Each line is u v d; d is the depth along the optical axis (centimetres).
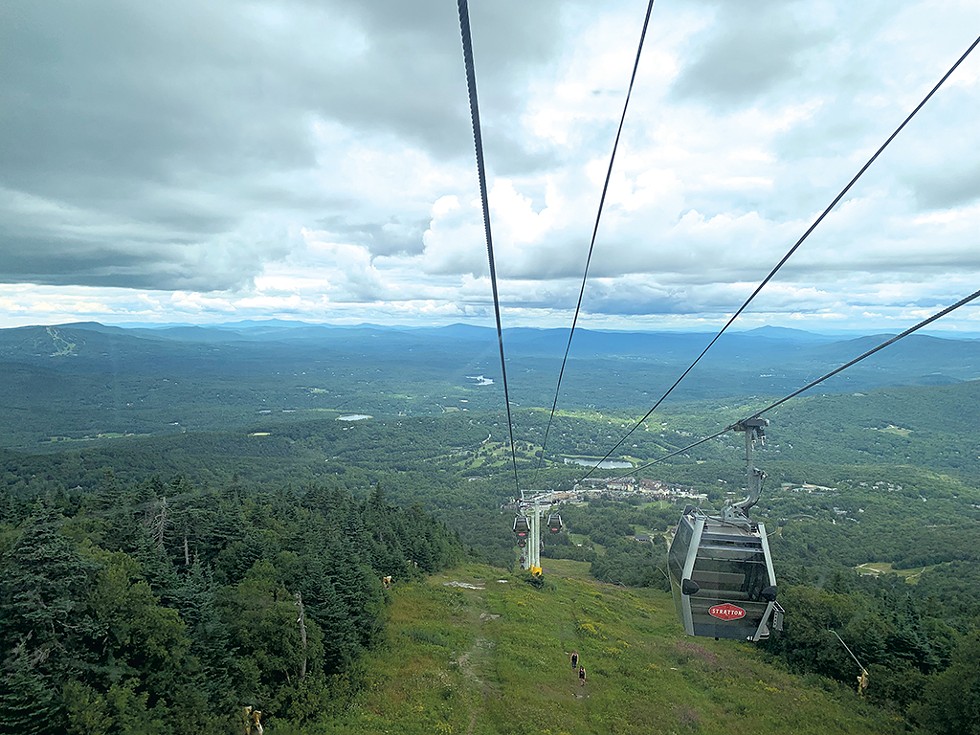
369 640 3872
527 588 6412
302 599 3538
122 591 2556
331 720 3023
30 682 2114
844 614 4400
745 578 1817
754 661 4484
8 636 2219
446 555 7256
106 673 2389
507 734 2992
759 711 3481
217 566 3934
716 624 1830
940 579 7719
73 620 2372
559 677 3800
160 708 2509
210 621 2953
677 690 3753
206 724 2645
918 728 3406
